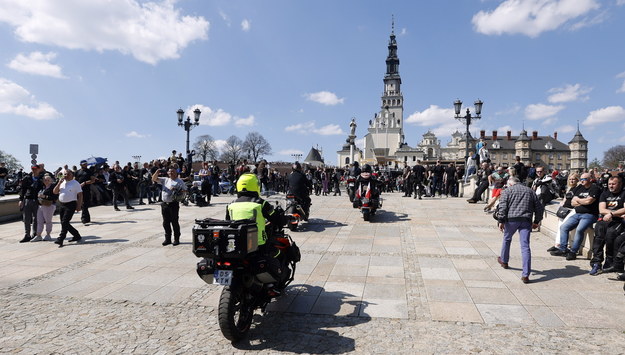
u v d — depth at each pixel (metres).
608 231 5.96
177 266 6.77
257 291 4.22
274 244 4.63
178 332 4.19
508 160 109.25
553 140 109.50
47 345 3.88
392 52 124.94
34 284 5.82
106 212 14.16
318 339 3.99
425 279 5.92
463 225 10.73
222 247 3.79
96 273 6.36
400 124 123.56
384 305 4.88
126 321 4.48
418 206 15.21
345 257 7.27
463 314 4.58
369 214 11.40
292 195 10.07
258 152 93.38
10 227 11.19
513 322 4.34
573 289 5.42
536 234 9.35
